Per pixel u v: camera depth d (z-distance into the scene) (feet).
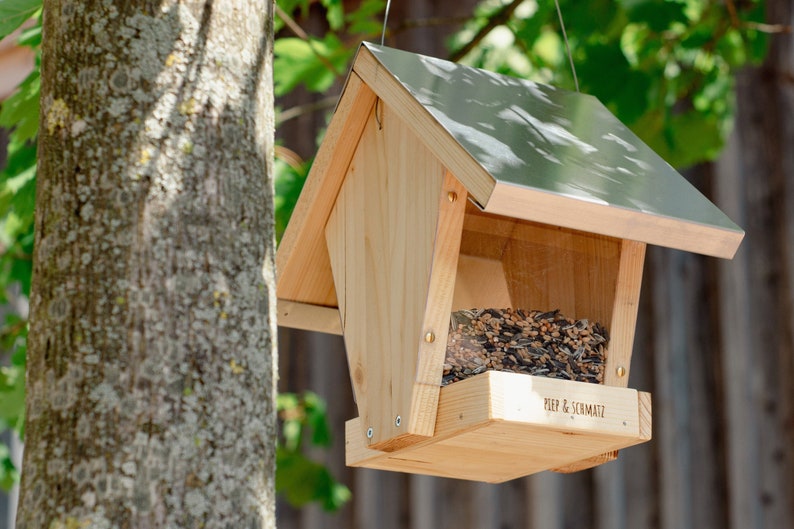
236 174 8.35
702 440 25.75
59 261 7.95
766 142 26.08
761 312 25.67
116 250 7.90
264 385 8.21
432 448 10.37
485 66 22.29
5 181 16.71
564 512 26.25
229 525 7.75
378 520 27.89
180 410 7.75
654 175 10.19
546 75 20.13
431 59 11.16
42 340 7.88
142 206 7.98
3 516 31.04
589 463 11.36
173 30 8.34
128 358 7.74
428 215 10.04
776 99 25.99
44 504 7.58
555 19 19.63
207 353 7.93
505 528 26.61
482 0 27.35
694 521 25.44
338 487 22.88
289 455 22.36
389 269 10.54
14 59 23.80
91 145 8.08
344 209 11.51
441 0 27.86
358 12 19.79
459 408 9.57
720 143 21.44
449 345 10.04
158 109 8.17
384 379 10.36
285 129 27.96
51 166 8.15
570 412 9.61
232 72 8.52
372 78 10.75
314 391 28.84
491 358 10.11
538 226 10.35
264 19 8.91
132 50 8.23
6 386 19.53
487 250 10.22
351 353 11.07
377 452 10.77
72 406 7.68
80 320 7.80
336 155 11.43
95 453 7.59
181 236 8.02
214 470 7.77
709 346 26.05
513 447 10.25
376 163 11.00
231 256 8.18
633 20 19.16
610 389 9.86
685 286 26.32
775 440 25.17
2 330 21.44
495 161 9.20
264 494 8.03
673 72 21.22
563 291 10.45
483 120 10.05
